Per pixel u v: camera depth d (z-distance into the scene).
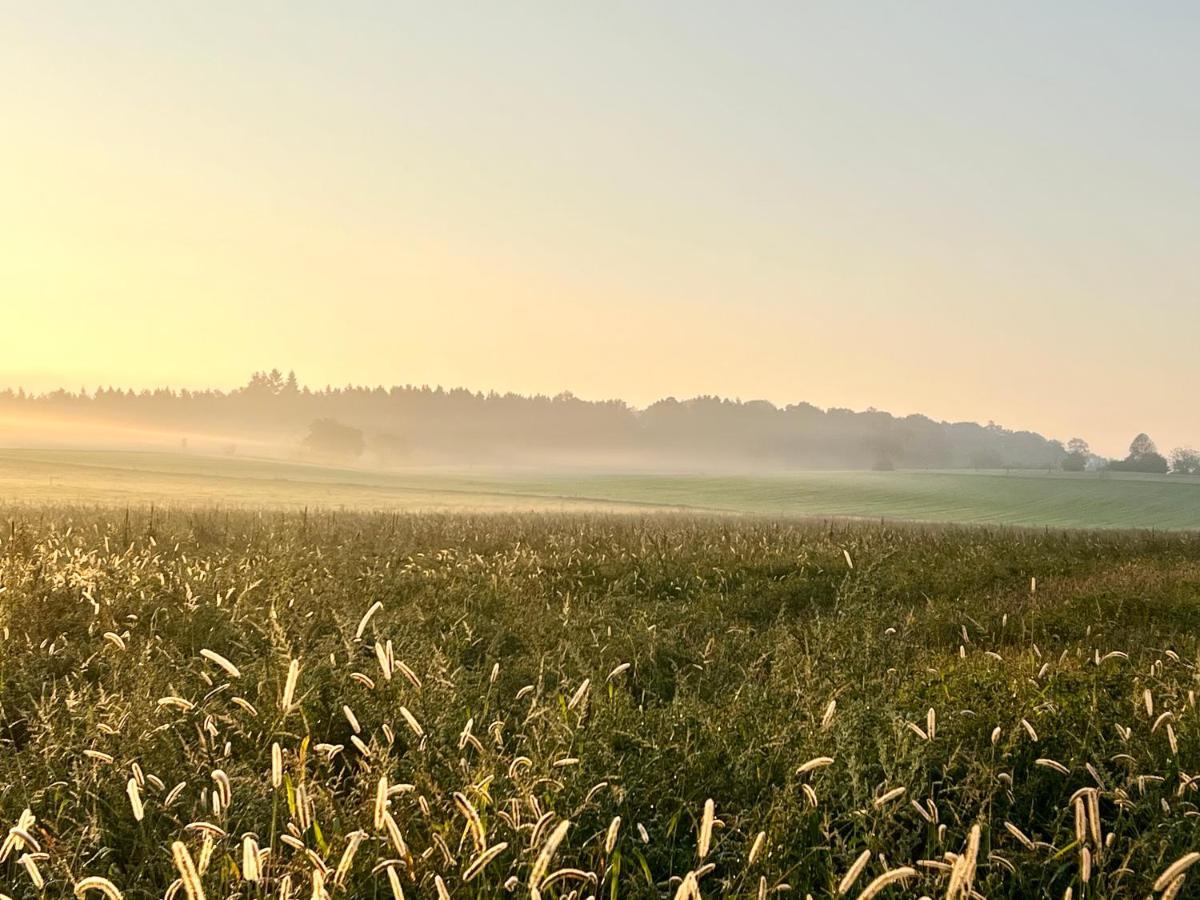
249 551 12.48
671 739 5.12
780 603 11.72
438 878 2.98
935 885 3.68
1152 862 3.87
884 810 4.02
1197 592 12.27
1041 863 3.92
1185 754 5.07
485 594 10.20
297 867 3.40
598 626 8.75
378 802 3.30
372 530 17.92
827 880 3.67
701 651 8.02
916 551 17.06
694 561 14.41
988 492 118.12
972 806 4.54
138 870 3.68
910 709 5.94
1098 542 21.31
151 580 9.05
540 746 4.58
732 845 4.04
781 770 4.78
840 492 114.75
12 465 92.50
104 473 88.69
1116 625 10.38
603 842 3.82
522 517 27.78
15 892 3.58
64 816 4.06
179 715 5.25
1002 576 14.29
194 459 128.88
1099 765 4.70
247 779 4.24
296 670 4.00
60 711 5.22
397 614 8.45
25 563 9.59
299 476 109.56
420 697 5.18
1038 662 7.43
